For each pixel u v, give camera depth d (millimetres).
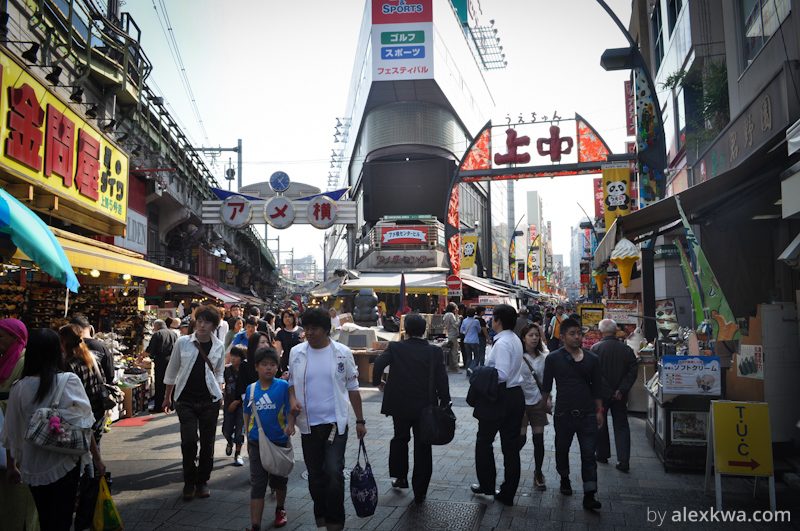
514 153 22734
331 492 4398
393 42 44781
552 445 7973
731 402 5352
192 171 26141
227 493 5773
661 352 7914
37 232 4812
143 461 6957
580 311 14531
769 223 9242
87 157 11586
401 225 40406
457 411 10430
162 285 23234
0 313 10680
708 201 7824
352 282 29297
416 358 5473
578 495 5695
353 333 13805
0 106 8445
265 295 70062
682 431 6469
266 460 4559
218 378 5867
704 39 15641
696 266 6797
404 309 20328
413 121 47281
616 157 17156
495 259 67125
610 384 6559
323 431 4562
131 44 17047
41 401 3740
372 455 7277
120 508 5289
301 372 4645
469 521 4922
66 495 3807
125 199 13836
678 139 17734
